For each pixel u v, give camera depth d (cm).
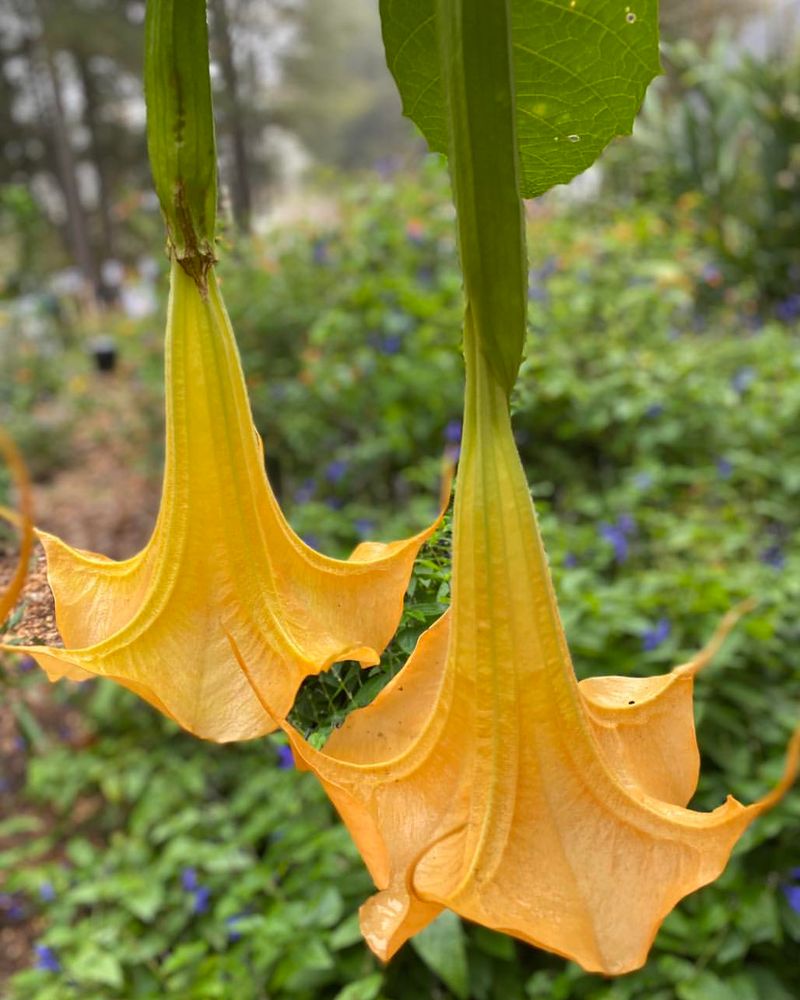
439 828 31
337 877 129
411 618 48
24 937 156
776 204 363
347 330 241
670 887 30
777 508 183
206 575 35
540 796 31
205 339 35
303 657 35
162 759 168
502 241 30
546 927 29
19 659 84
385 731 34
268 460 225
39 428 348
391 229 263
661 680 35
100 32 668
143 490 308
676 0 565
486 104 29
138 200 335
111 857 151
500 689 31
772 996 113
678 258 296
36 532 39
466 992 108
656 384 215
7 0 754
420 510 173
